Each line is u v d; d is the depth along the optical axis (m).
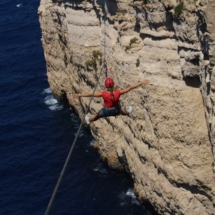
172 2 38.16
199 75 38.31
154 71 41.50
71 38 53.97
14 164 54.84
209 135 39.19
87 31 51.47
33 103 66.19
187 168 40.91
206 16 34.09
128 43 44.09
